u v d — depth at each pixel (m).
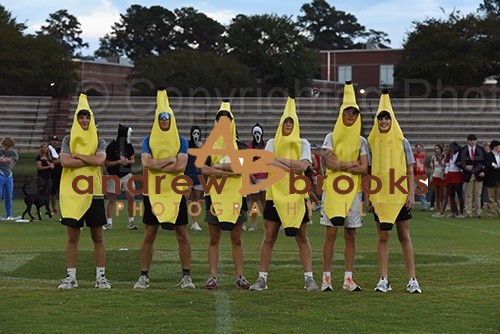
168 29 96.69
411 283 11.70
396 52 80.12
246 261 15.03
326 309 10.42
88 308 10.39
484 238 19.59
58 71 55.72
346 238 11.86
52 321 9.65
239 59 69.31
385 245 11.80
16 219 24.08
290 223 11.61
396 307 10.58
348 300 11.03
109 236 19.30
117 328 9.32
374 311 10.30
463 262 15.01
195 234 19.78
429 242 18.64
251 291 11.73
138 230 20.84
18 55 54.09
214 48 91.62
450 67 56.72
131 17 97.38
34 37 57.19
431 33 57.62
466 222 24.42
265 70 69.62
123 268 14.02
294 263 14.70
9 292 11.49
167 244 17.73
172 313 10.12
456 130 45.00
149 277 13.16
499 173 25.53
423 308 10.52
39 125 45.69
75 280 12.00
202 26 95.88
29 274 13.41
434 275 13.34
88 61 72.44
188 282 12.12
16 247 17.03
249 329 9.27
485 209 29.39
